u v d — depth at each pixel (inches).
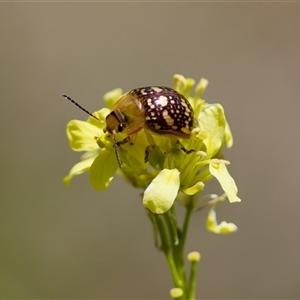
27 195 10.2
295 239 10.7
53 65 10.7
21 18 10.5
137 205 10.6
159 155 6.4
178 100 6.2
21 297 9.6
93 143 6.4
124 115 6.2
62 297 9.9
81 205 10.4
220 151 6.4
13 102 10.5
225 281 10.5
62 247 10.2
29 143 10.5
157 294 10.4
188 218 6.6
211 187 10.2
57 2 10.6
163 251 6.5
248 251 10.6
